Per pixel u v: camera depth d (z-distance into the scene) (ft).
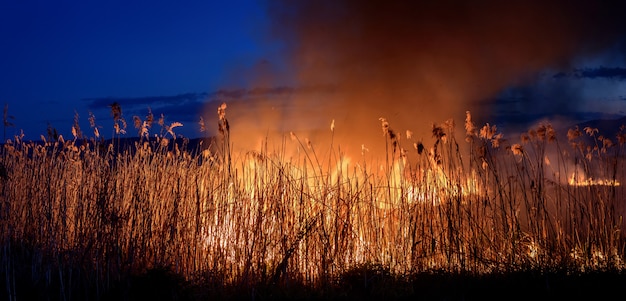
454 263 24.11
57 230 24.73
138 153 26.61
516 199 26.61
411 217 24.44
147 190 24.84
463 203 25.52
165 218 24.62
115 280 22.86
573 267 23.97
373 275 23.09
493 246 24.62
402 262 24.25
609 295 22.17
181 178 25.72
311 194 25.05
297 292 22.36
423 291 23.07
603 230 24.98
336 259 23.80
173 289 21.74
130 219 24.84
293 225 24.07
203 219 24.97
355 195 25.05
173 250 23.63
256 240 23.80
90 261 23.39
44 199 25.95
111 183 25.43
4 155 28.27
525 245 25.11
